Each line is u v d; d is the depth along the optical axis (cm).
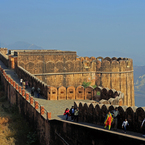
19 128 2919
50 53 5319
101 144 1792
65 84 5422
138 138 1552
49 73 5303
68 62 5400
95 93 3141
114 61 5419
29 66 5175
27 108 3052
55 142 2325
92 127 1897
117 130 1838
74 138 2072
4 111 3681
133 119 1777
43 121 2472
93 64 5509
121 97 2522
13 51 5797
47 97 3206
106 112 1992
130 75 5597
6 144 2572
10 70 5681
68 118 2397
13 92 3878
